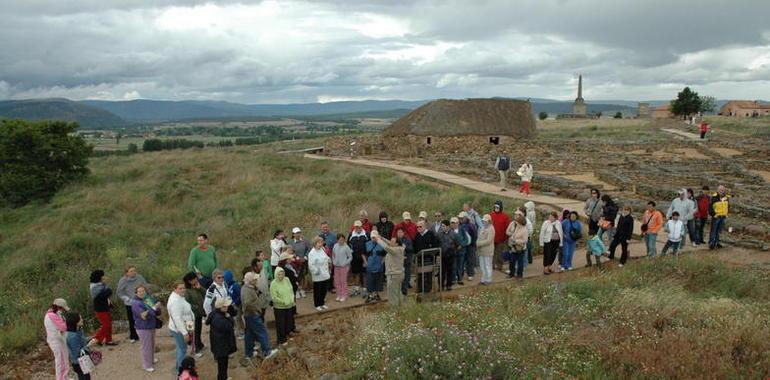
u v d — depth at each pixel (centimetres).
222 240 1967
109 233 2125
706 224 2066
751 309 1142
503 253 1497
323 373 929
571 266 1538
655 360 879
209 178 3212
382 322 1059
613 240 1589
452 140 4478
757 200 2383
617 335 995
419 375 846
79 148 3312
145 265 1603
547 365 888
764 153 4094
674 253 1623
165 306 1354
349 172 3206
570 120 9588
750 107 13225
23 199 3089
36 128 3209
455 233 1373
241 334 1168
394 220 2039
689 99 9506
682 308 1130
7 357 1105
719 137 5447
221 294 1048
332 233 1412
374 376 862
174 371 1025
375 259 1293
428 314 1114
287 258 1197
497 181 2930
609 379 846
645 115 11538
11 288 1614
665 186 2578
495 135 4519
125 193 2792
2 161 3167
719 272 1455
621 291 1229
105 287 1153
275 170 3462
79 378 924
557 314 1104
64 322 969
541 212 2144
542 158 3806
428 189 2681
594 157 3922
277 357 1032
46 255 1864
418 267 1323
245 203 2480
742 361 902
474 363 846
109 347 1147
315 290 1266
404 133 4638
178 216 2400
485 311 1117
